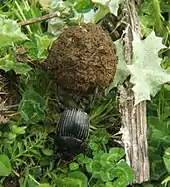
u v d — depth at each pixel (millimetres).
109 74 338
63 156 339
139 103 355
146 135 353
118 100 354
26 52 355
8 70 348
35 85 356
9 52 354
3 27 340
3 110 344
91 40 335
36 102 344
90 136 350
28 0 379
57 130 336
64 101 353
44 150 343
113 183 334
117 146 351
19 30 342
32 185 334
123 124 351
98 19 371
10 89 354
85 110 356
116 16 374
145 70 359
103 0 365
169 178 341
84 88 335
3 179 336
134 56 359
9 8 374
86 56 332
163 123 359
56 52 336
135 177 344
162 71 361
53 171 342
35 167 340
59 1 377
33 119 342
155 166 354
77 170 344
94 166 339
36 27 368
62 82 336
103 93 354
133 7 377
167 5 396
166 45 386
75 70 332
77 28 339
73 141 333
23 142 341
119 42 362
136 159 346
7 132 339
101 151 343
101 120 358
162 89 366
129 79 357
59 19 369
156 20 386
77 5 374
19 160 338
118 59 357
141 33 381
